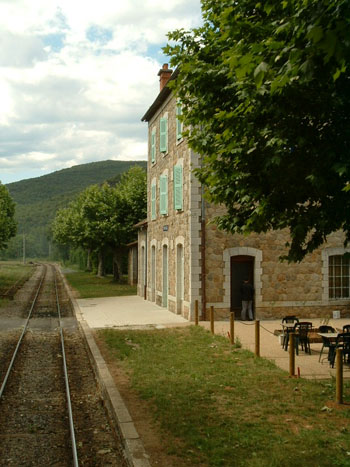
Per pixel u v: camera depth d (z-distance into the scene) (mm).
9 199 49062
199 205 18453
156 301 25938
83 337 16969
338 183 7172
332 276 19391
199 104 9000
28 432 8164
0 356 14023
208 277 18531
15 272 66250
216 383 9938
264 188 8117
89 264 70500
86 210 42344
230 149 7742
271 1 6820
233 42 8086
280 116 7176
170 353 12867
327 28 4230
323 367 11312
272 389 9438
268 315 18828
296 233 7789
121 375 10781
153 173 26781
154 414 8148
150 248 27672
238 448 6680
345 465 6016
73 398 10180
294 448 6609
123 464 6816
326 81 6496
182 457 6453
